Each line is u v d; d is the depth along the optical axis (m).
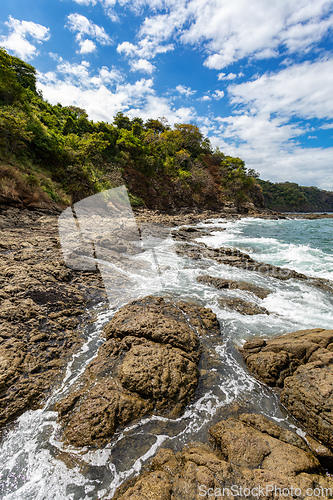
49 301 4.49
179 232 14.55
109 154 30.36
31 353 3.23
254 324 4.54
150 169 34.03
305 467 1.97
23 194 13.23
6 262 5.85
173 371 2.92
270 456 2.04
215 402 2.76
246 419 2.49
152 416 2.50
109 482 1.86
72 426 2.30
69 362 3.24
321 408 2.44
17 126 14.98
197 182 40.91
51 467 1.96
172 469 1.94
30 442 2.17
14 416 2.41
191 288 6.11
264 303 5.53
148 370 2.84
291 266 8.81
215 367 3.34
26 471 1.92
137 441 2.23
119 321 3.80
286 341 3.55
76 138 24.02
